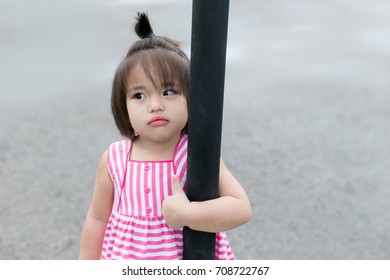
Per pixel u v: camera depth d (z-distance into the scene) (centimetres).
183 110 142
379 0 935
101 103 484
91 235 162
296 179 362
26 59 604
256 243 297
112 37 680
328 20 801
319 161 387
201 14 115
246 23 777
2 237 299
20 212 323
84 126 438
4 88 518
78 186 352
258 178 362
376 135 430
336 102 498
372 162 387
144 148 153
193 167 127
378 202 336
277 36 716
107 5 865
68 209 327
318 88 534
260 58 629
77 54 619
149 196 148
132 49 147
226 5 115
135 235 148
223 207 132
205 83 118
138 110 141
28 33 704
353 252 289
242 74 575
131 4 872
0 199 336
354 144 414
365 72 582
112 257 151
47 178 361
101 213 162
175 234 148
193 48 118
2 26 735
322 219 319
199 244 134
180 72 141
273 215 323
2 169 370
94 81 536
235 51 653
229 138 420
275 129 438
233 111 474
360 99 505
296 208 329
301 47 672
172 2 877
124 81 145
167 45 147
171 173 149
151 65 139
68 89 517
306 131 436
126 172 152
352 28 759
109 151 158
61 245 294
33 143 409
